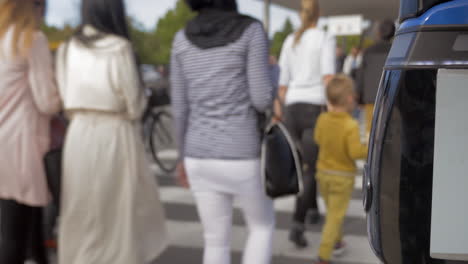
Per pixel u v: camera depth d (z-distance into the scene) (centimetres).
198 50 232
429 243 82
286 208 500
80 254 265
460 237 82
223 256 252
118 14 266
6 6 257
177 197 553
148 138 716
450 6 81
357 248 391
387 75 87
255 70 224
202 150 237
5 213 271
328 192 336
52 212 381
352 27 1430
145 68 1786
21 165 265
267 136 238
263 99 226
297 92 396
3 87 258
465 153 80
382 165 85
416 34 83
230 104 229
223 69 226
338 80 325
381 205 86
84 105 261
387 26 438
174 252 392
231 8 235
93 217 264
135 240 270
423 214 82
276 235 425
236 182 237
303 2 398
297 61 397
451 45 81
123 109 268
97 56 259
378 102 90
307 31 395
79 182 262
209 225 250
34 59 258
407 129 82
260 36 224
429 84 81
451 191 81
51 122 287
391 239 85
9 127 262
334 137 322
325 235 336
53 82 265
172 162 712
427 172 81
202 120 237
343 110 323
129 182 269
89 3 264
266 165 236
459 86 80
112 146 264
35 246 313
